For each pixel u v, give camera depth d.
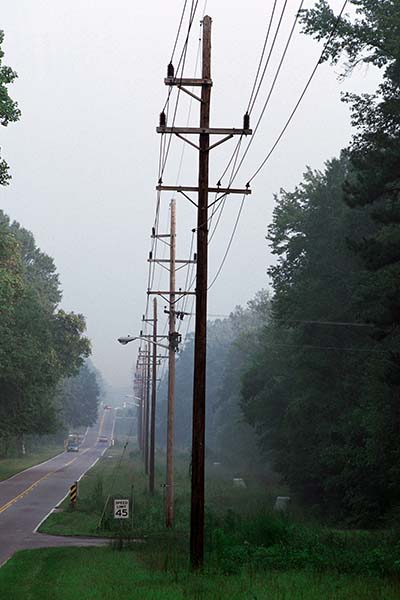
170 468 68.00
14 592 33.09
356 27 61.34
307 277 94.50
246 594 28.55
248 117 38.62
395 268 63.16
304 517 83.38
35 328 141.12
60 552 49.28
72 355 169.38
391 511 73.31
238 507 87.81
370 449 71.81
